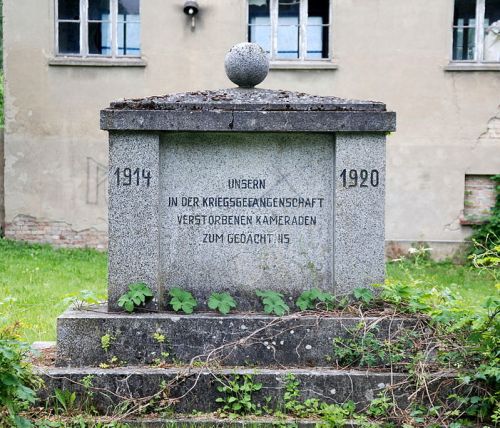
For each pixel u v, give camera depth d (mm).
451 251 13984
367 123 5508
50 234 14156
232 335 5348
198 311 5629
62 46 14242
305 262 5711
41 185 14102
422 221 14039
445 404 5027
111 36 14234
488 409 4953
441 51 13969
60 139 14055
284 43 14305
